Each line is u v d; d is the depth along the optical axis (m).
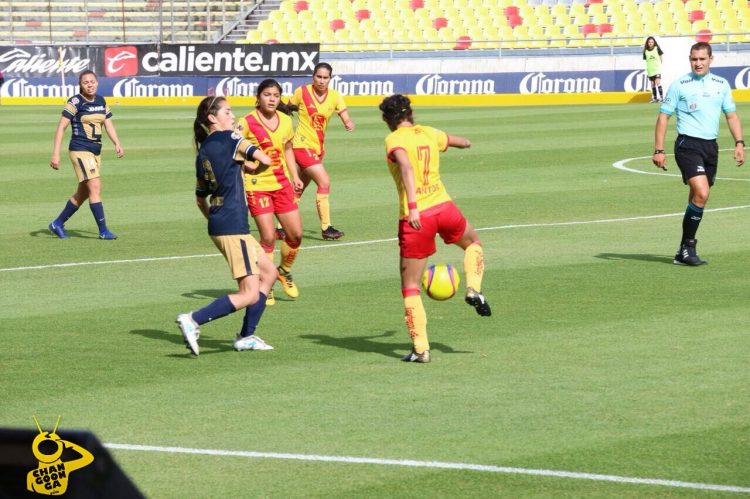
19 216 46.94
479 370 20.62
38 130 92.19
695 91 32.78
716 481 13.70
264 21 140.50
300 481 13.99
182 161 68.50
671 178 56.91
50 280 32.22
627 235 39.28
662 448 15.28
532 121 95.44
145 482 13.96
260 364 21.48
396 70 125.12
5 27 144.62
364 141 80.69
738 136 33.47
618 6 133.50
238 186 21.73
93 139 40.19
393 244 38.38
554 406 17.84
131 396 18.91
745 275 31.17
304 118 39.22
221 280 31.97
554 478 13.94
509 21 134.38
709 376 19.81
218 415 17.55
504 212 45.75
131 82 128.75
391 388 19.31
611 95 120.75
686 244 32.94
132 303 28.41
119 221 45.12
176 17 145.62
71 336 24.36
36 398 18.78
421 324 21.17
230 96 127.25
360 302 28.27
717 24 129.75
